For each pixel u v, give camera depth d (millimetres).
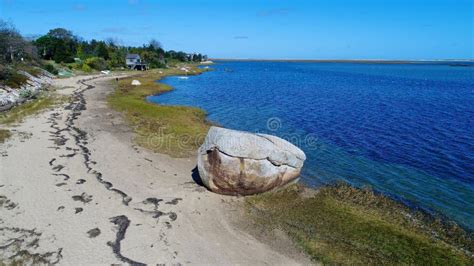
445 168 23172
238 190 17109
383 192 19250
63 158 21219
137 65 122188
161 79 89250
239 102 50469
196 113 39562
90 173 19172
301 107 47219
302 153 18734
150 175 19516
